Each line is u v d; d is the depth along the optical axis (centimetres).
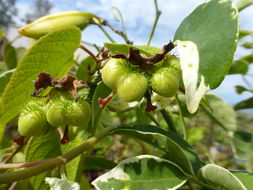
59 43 8
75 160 9
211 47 7
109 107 11
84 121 8
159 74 7
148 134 8
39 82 7
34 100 8
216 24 7
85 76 10
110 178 8
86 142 8
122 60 7
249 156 13
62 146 10
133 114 18
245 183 7
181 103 12
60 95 7
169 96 7
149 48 8
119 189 7
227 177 7
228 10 7
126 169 8
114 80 7
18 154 12
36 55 8
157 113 13
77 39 8
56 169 8
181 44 7
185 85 7
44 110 7
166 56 7
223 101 13
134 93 7
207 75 7
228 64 6
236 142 13
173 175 8
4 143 12
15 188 11
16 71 8
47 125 8
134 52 7
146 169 8
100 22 11
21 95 8
